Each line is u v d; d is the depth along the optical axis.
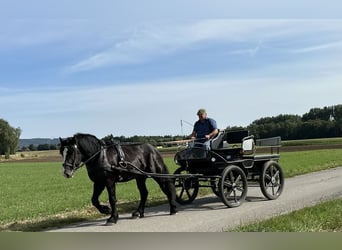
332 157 34.75
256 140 12.91
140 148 11.27
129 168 10.61
